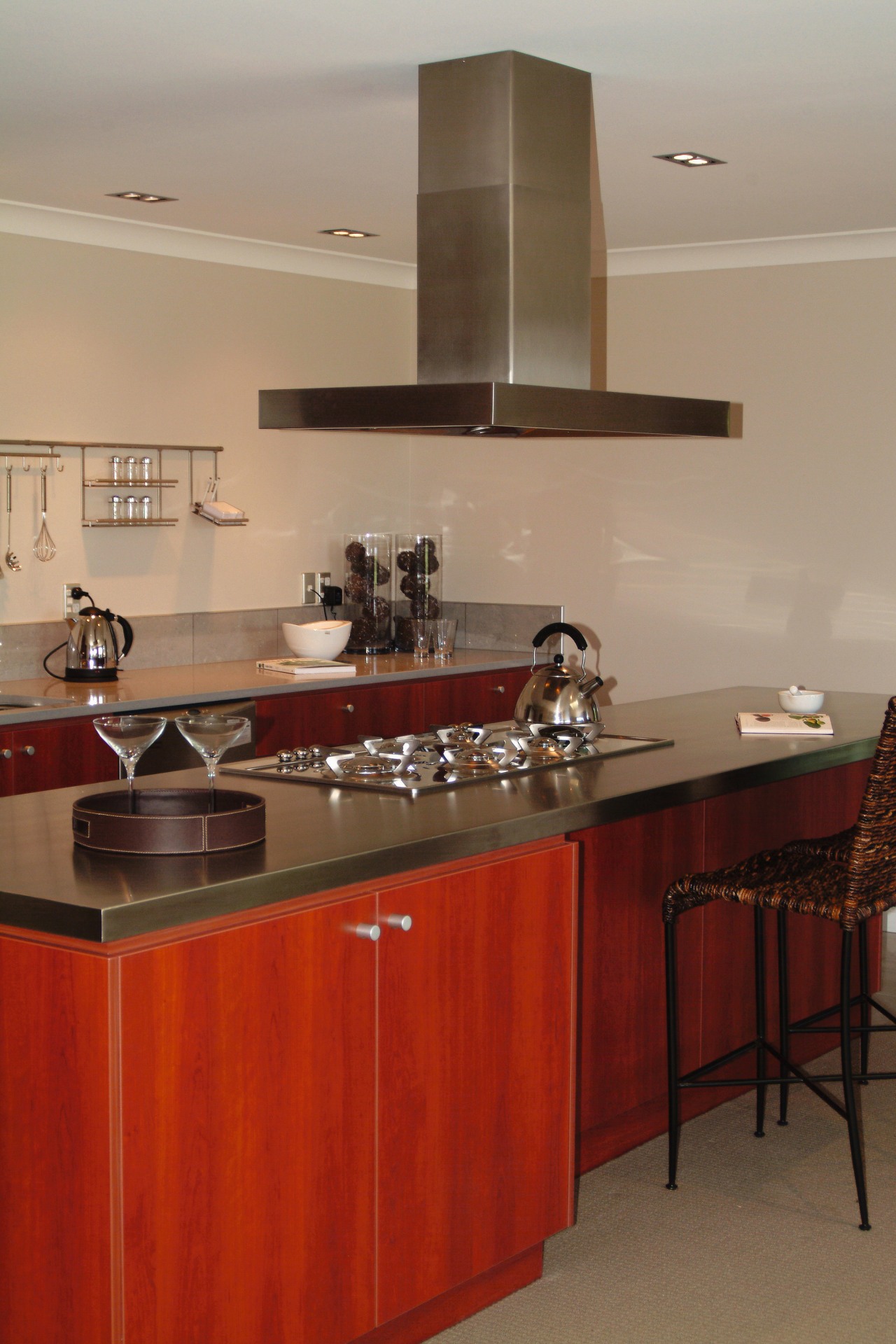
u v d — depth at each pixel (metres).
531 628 5.81
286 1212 2.12
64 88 3.16
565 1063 2.65
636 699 5.57
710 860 3.34
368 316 5.81
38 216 4.52
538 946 2.57
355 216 4.65
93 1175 1.89
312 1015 2.13
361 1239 2.25
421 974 2.32
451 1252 2.43
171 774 3.00
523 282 3.05
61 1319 1.96
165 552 5.10
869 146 3.66
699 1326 2.52
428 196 3.11
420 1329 2.46
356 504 5.86
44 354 4.62
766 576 5.24
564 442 5.66
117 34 2.80
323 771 2.99
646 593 5.52
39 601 4.69
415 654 5.70
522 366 3.08
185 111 3.36
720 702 4.24
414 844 2.28
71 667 4.62
